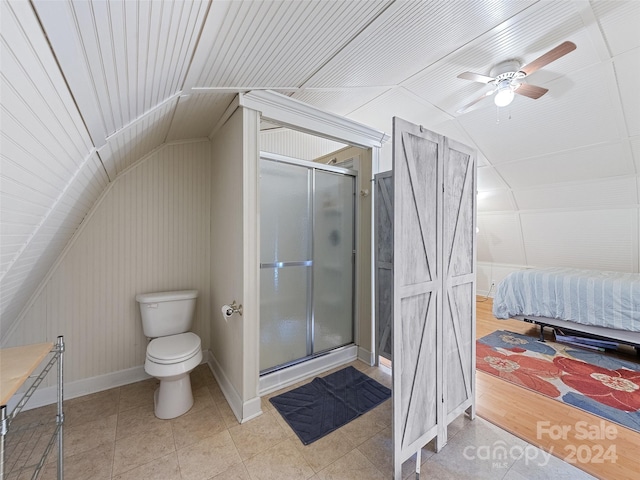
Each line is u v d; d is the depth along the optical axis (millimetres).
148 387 2229
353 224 2850
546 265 5031
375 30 1473
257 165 1908
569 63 2133
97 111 1005
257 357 1908
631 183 3584
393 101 2580
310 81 1948
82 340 2113
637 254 3979
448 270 1711
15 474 1398
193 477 1400
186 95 1627
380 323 2637
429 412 1549
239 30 1153
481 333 3555
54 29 547
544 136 3215
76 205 1561
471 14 1479
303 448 1597
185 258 2553
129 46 840
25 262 1270
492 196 4852
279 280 2344
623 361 2721
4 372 997
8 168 663
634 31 1770
